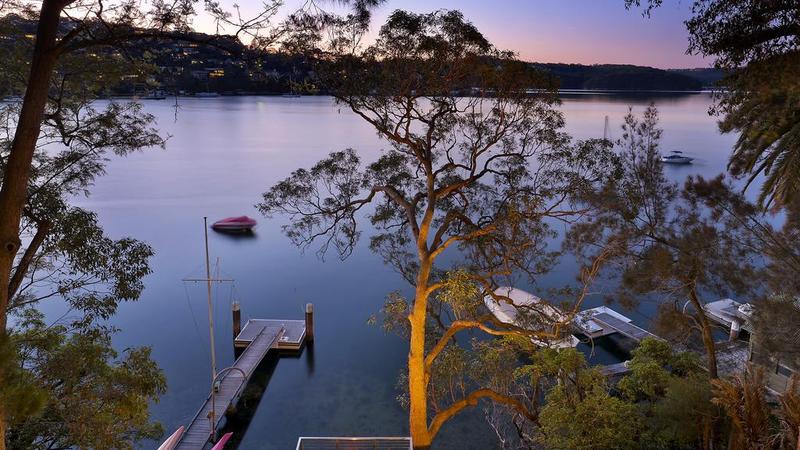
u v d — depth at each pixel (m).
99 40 9.94
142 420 12.84
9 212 8.49
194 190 65.62
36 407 5.52
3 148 12.31
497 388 18.02
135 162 82.00
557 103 18.52
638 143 18.92
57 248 12.70
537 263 19.23
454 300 16.89
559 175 19.52
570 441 13.97
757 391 11.99
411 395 17.11
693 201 16.33
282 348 30.14
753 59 11.01
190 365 28.27
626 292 16.48
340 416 24.53
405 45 15.80
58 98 13.15
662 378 15.91
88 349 11.10
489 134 19.30
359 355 30.00
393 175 21.84
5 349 5.29
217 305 36.12
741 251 14.97
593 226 16.91
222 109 183.50
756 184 56.88
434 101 17.59
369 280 41.09
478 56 16.25
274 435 23.25
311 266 43.66
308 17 12.01
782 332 13.07
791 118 14.80
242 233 51.34
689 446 14.01
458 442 21.47
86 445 10.85
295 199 21.83
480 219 19.95
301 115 160.62
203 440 21.09
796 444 10.86
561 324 17.28
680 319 16.97
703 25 10.91
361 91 16.75
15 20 11.62
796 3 9.95
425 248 17.42
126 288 13.41
